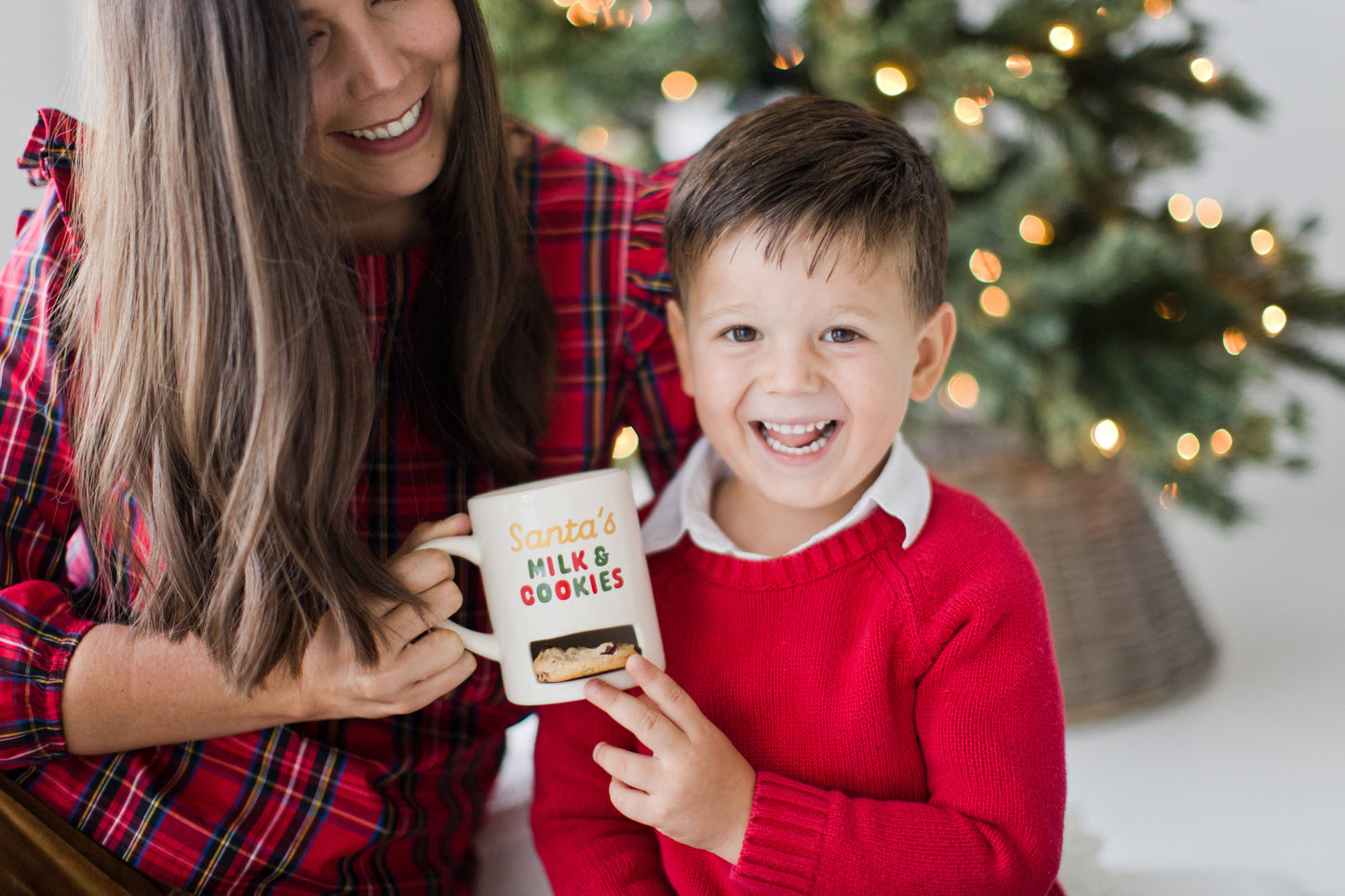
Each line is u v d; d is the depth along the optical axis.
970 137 1.54
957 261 1.55
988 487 1.69
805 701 0.87
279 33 0.74
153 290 0.79
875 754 0.85
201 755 0.88
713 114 1.91
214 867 0.87
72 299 0.86
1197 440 1.56
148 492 0.82
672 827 0.80
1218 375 1.56
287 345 0.76
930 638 0.85
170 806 0.86
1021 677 0.85
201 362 0.77
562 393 1.04
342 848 0.90
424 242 0.96
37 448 0.89
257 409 0.76
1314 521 2.50
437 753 0.98
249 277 0.75
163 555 0.81
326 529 0.78
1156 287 1.58
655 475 1.15
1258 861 1.32
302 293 0.77
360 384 0.81
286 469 0.77
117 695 0.81
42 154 0.87
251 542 0.76
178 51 0.74
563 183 1.06
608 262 1.04
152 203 0.78
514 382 0.97
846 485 0.88
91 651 0.82
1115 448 1.55
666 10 1.78
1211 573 2.29
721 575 0.91
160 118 0.76
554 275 1.04
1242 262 1.65
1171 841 1.38
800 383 0.84
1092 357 1.58
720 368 0.88
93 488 0.86
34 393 0.89
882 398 0.86
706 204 0.87
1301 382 2.77
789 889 0.80
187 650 0.82
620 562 0.79
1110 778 1.55
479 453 0.96
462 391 0.93
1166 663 1.77
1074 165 1.61
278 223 0.76
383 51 0.79
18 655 0.81
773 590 0.89
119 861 0.85
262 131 0.75
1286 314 1.65
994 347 1.53
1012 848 0.81
